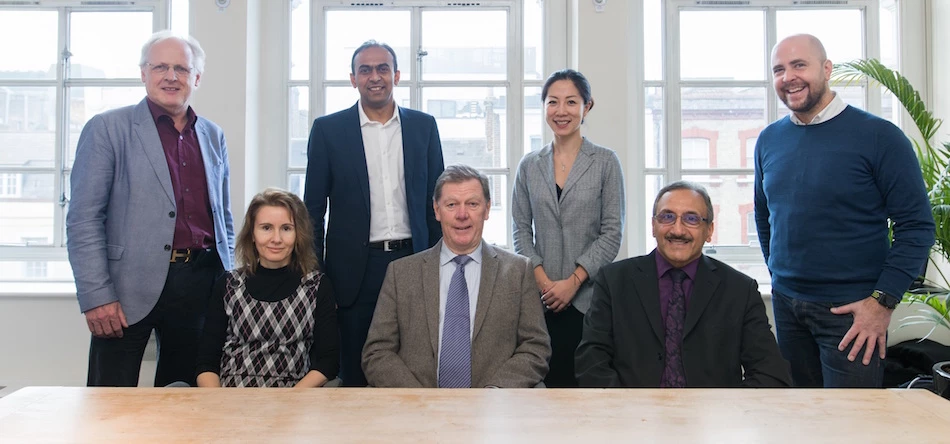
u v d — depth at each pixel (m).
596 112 2.96
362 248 2.12
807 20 3.27
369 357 1.77
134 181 1.91
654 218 1.80
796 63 1.88
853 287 1.85
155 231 1.91
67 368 2.89
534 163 2.21
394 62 2.20
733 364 1.70
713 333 1.70
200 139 2.08
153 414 1.05
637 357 1.73
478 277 1.85
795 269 1.94
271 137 3.23
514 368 1.71
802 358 2.03
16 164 3.25
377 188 2.16
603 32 2.96
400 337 1.83
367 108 2.20
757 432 0.98
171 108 1.98
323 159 2.15
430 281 1.82
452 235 1.80
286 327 1.85
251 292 1.88
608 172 2.14
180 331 2.01
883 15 3.26
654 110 3.29
